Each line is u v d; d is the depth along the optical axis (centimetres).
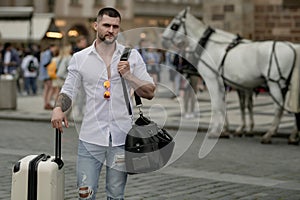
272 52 1323
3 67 2889
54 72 1988
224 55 1402
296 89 1312
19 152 1209
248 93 1480
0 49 3388
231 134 1508
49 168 527
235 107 2152
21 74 3175
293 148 1312
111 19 559
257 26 2381
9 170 1002
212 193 859
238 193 862
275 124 1370
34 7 5694
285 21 2358
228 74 1396
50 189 528
